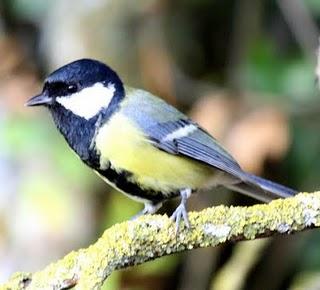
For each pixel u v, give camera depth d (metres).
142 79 11.59
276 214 5.90
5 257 10.58
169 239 6.00
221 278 10.53
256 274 11.57
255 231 5.93
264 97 11.17
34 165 10.86
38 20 12.12
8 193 10.75
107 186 10.88
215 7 12.93
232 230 5.96
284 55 11.95
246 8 12.45
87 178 10.80
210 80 12.26
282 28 12.43
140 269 11.35
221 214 6.00
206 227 6.00
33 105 8.05
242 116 10.75
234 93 11.23
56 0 11.80
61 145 10.91
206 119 10.78
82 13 11.47
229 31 12.77
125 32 11.49
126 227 6.04
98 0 11.44
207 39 12.95
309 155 11.45
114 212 10.91
